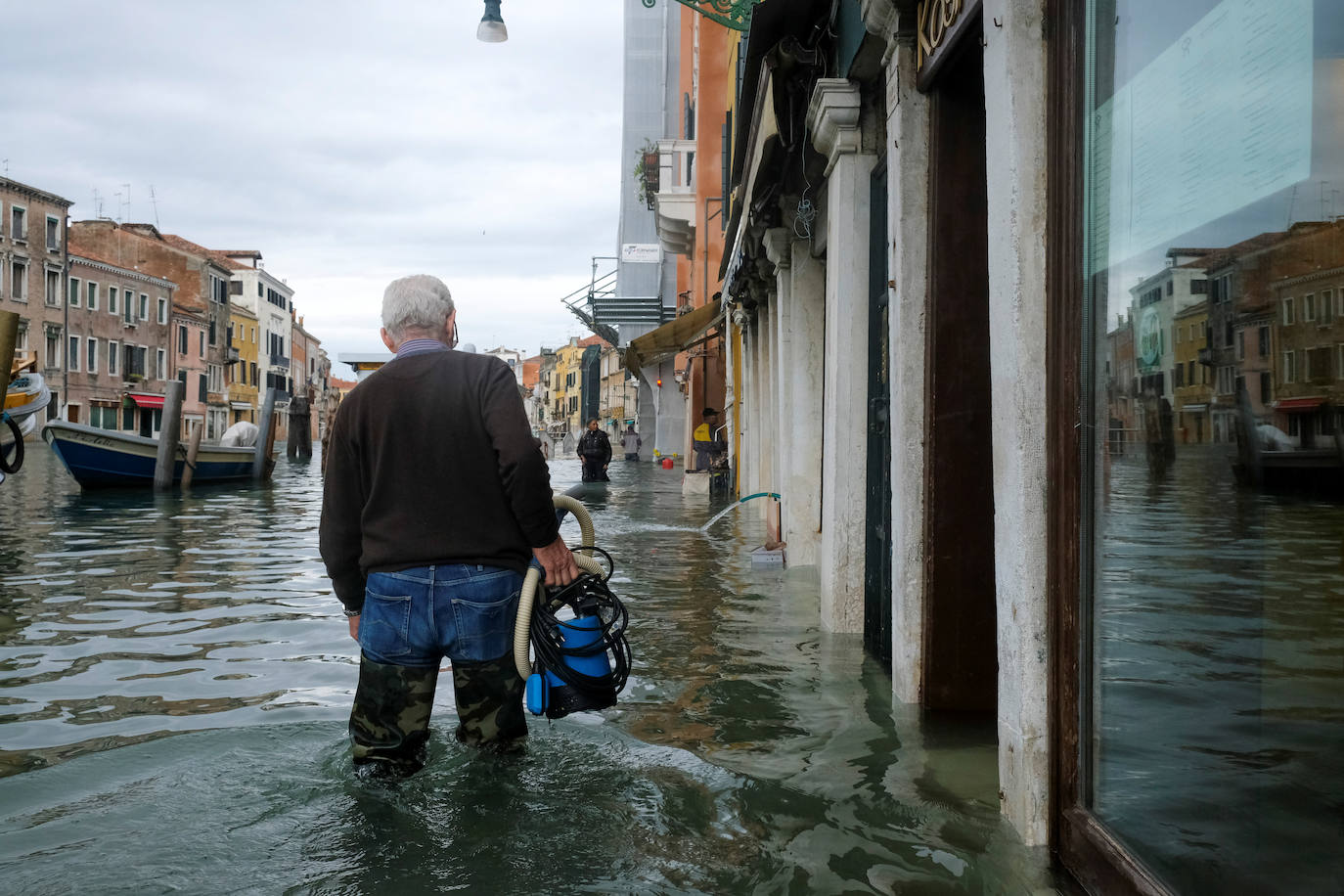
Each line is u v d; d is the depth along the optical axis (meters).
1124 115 2.26
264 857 2.64
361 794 3.05
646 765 3.32
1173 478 2.05
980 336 3.98
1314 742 1.63
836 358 5.45
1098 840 2.35
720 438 19.11
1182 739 2.04
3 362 8.63
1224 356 1.87
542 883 2.48
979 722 3.81
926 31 3.91
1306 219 1.63
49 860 2.62
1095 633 2.42
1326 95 1.58
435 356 3.17
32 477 22.42
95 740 3.66
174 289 67.88
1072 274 2.50
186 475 19.83
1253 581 1.78
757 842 2.71
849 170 5.33
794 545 8.34
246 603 6.64
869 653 5.00
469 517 3.09
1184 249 2.02
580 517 3.50
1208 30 1.92
